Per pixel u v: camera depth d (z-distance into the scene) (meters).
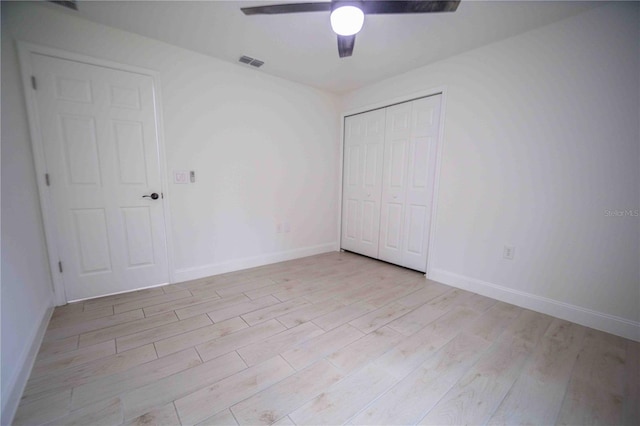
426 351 1.67
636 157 1.76
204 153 2.75
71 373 1.44
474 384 1.41
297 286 2.68
